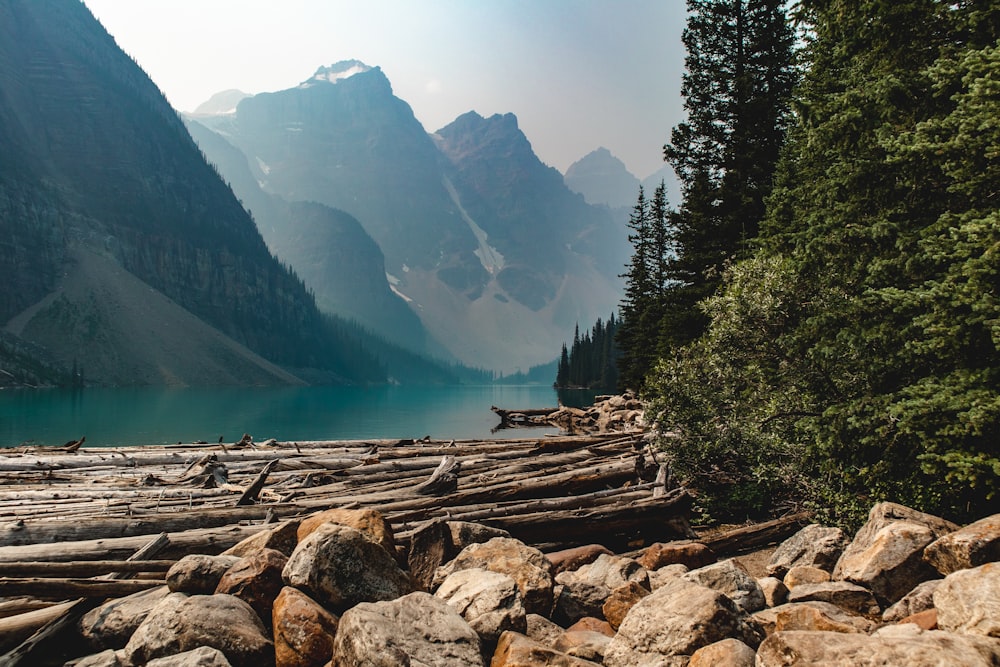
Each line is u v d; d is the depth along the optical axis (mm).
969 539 6152
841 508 11023
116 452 19750
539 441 21312
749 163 29625
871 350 10250
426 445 24641
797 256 11875
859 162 10148
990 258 7391
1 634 6512
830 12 11234
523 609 6695
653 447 16344
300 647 6008
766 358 13844
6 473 16047
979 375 7973
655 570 9852
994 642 4344
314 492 13391
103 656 6160
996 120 7426
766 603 7141
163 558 8938
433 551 8586
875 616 6582
